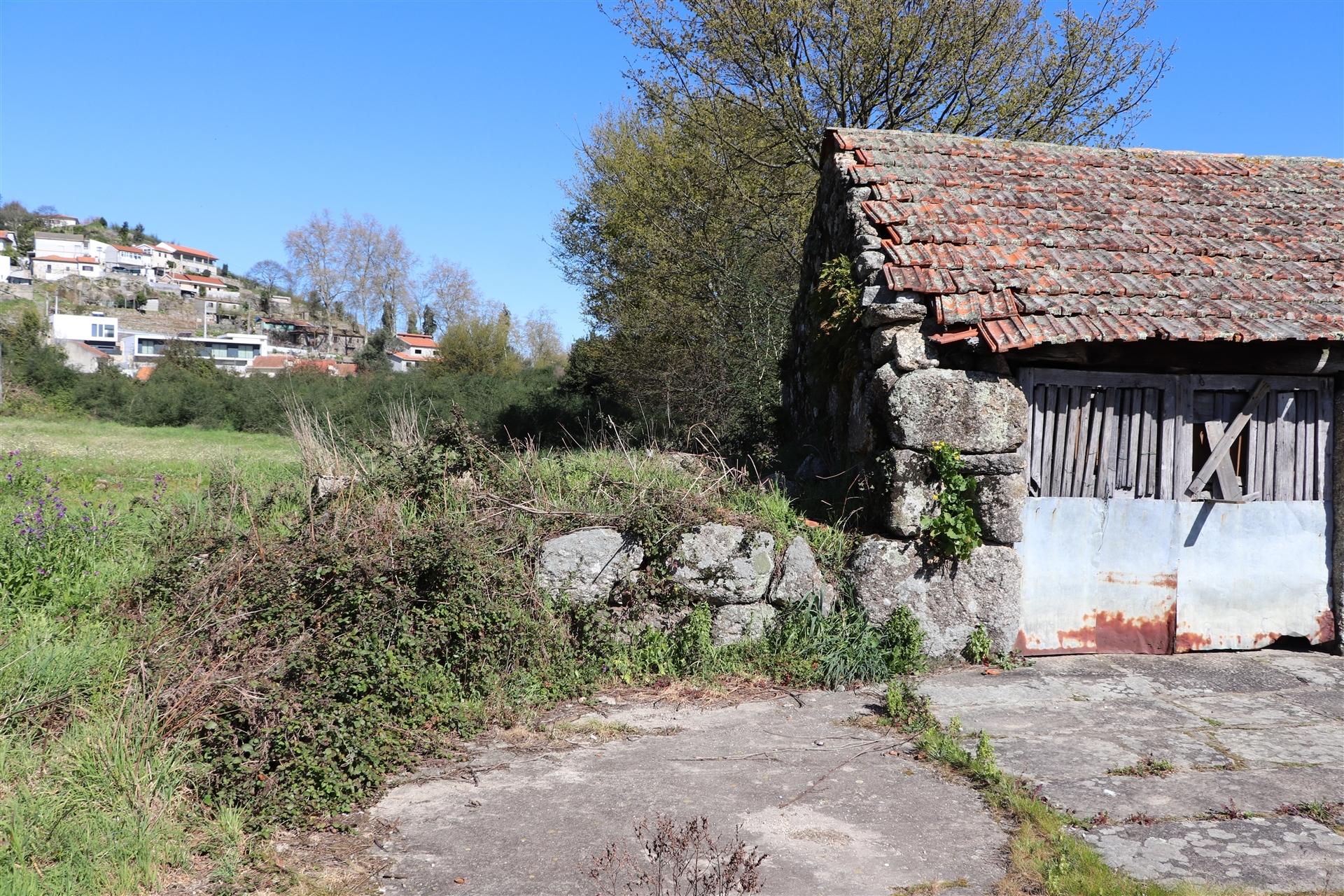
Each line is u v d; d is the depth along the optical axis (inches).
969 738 218.2
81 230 5187.0
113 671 199.2
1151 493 287.6
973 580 271.9
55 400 1435.8
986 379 269.9
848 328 318.7
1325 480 295.1
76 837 147.6
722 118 727.1
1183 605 290.0
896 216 307.0
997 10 679.7
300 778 175.0
